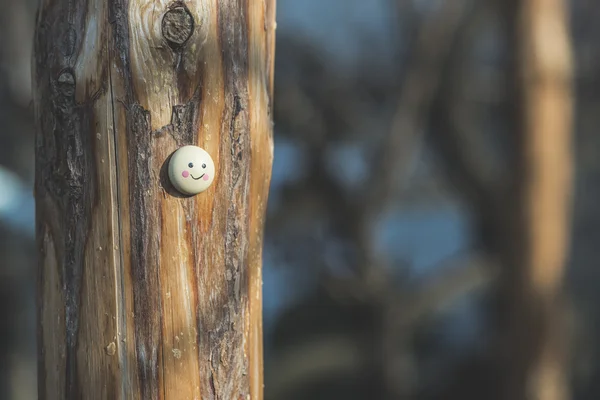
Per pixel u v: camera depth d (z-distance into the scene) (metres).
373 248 14.57
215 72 2.67
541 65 9.10
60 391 2.85
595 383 15.09
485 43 14.77
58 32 2.72
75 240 2.74
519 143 9.35
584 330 15.70
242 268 2.80
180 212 2.66
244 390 2.87
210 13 2.64
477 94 14.09
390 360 14.68
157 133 2.62
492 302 13.13
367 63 15.05
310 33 14.71
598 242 18.08
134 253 2.65
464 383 15.11
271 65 2.99
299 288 15.55
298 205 13.95
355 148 14.59
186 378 2.71
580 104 17.11
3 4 11.98
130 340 2.68
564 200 9.46
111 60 2.59
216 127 2.69
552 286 9.49
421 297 15.23
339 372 14.77
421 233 18.98
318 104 13.75
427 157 15.78
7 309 12.13
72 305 2.77
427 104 13.62
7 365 12.22
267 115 2.93
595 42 16.73
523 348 9.57
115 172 2.63
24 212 11.72
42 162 2.85
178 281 2.68
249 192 2.81
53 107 2.74
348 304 14.71
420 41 13.29
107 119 2.62
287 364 14.88
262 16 2.86
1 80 12.10
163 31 2.58
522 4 9.07
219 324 2.76
